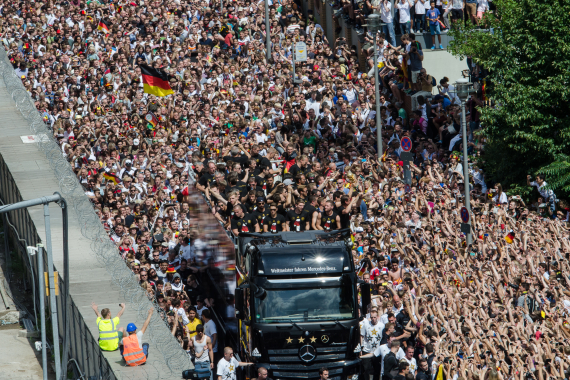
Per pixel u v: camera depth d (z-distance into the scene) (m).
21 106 133.25
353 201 89.25
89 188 105.19
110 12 169.00
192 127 116.50
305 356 65.19
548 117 105.31
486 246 82.75
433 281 77.12
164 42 149.12
